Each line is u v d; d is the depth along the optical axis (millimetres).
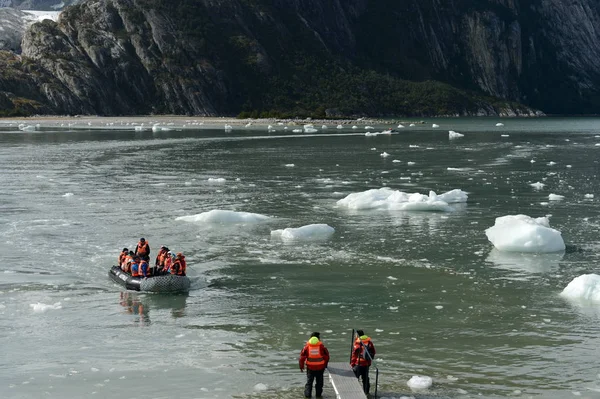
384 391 16750
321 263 28391
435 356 18859
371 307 22891
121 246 30984
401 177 55656
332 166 63969
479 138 107500
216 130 128375
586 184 50938
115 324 21250
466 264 28250
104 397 16453
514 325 21188
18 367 18109
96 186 49875
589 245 31438
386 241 32219
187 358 18719
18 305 22938
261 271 27188
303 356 16422
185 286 24719
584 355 18906
